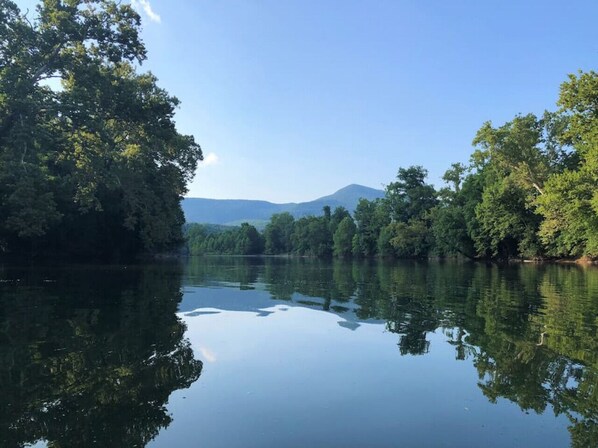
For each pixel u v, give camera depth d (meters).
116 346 9.20
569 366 8.01
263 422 5.65
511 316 13.12
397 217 88.88
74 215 42.09
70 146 28.95
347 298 17.69
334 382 7.13
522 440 5.19
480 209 59.16
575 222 32.50
